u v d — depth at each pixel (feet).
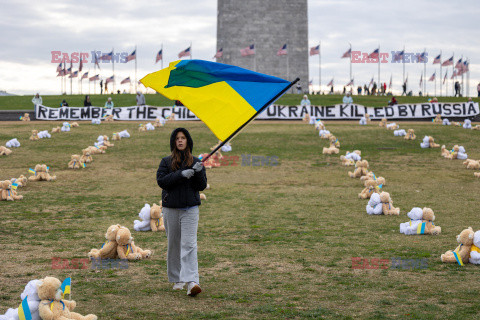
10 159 76.13
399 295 20.94
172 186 21.45
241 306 19.63
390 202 41.34
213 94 20.77
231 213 41.70
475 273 24.25
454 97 199.93
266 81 20.79
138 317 18.30
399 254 28.07
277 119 134.31
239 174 65.72
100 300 20.18
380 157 80.12
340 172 67.72
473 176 63.72
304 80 228.43
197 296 20.94
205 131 104.94
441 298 20.47
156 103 178.40
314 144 90.99
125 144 90.02
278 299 20.53
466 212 41.45
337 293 21.29
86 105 133.28
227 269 25.23
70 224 36.91
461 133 103.50
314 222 37.99
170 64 21.93
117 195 51.24
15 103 184.85
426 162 75.72
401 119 137.08
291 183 59.36
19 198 47.75
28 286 16.67
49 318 16.31
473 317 18.15
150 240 31.76
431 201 47.09
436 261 26.61
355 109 136.36
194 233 21.58
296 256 27.78
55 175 63.72
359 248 29.63
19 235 32.94
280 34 227.61
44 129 107.14
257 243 31.12
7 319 16.40
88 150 74.90
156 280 23.25
